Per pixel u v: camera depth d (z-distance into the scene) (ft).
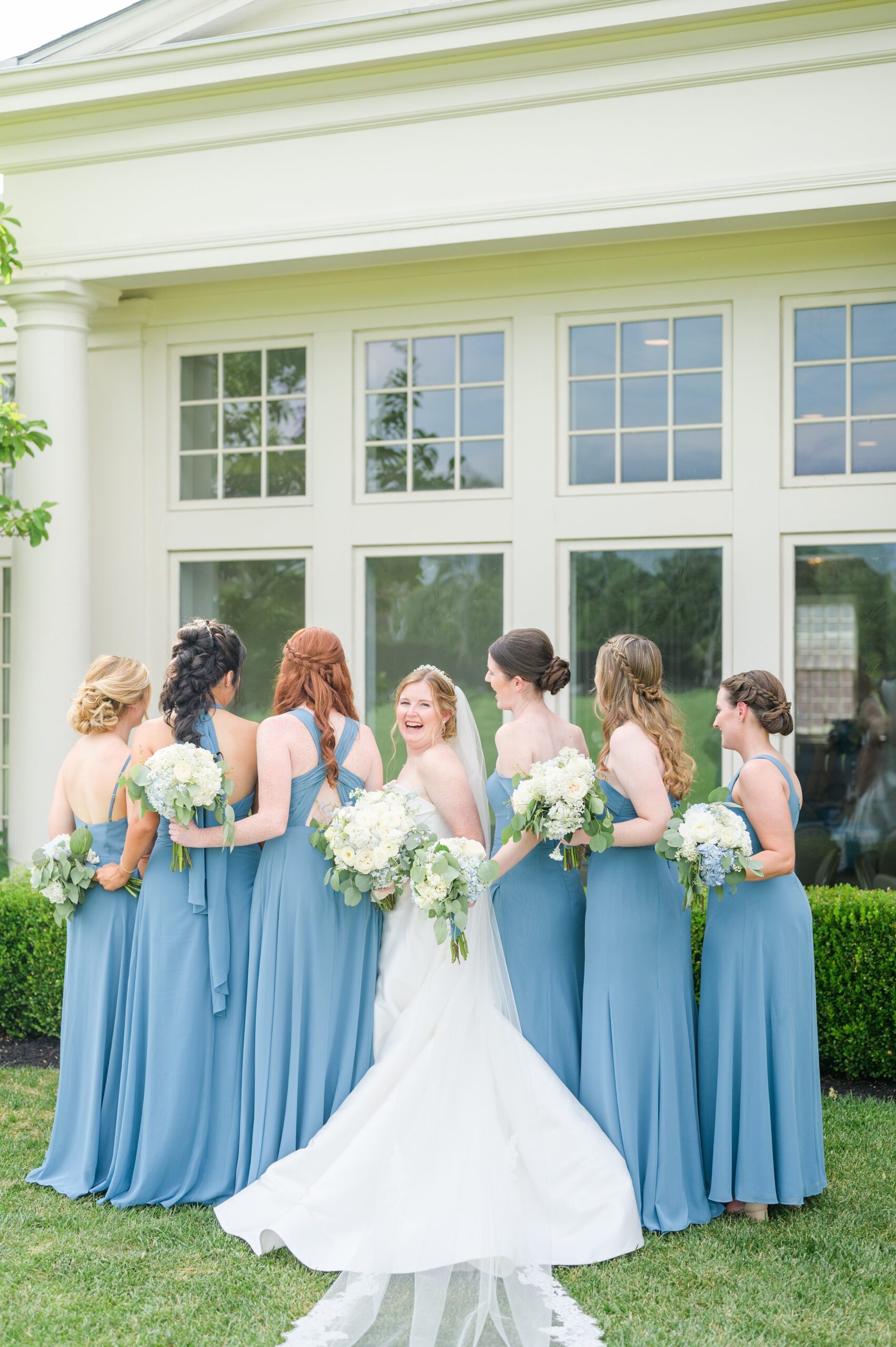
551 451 20.20
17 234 20.98
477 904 10.99
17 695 20.98
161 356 22.68
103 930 12.09
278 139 19.52
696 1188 11.10
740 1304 9.52
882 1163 12.53
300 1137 11.18
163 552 22.75
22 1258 10.33
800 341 19.04
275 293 21.81
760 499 19.10
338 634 21.56
